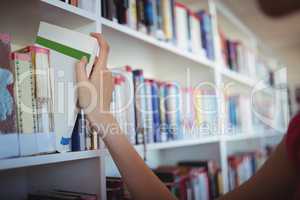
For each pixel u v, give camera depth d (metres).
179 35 1.33
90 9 0.84
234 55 1.96
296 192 0.61
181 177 1.33
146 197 0.73
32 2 0.71
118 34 0.97
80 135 0.79
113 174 1.04
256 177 0.71
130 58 1.30
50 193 0.85
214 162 1.59
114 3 0.99
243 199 0.70
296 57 3.10
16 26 0.85
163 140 1.15
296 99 2.70
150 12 1.15
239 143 2.42
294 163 0.60
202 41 1.52
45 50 0.71
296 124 0.60
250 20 2.14
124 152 0.76
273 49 3.02
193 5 1.67
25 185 0.94
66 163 0.87
